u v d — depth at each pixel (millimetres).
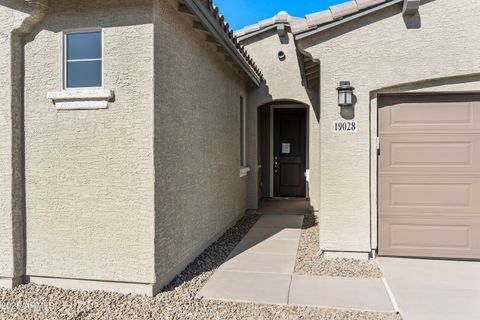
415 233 6168
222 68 7957
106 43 4715
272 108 13195
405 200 6168
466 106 6023
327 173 6168
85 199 4805
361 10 5820
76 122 4805
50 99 4828
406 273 5523
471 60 5711
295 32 6066
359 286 5070
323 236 6230
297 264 6055
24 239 4973
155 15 4648
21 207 4941
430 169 6109
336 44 6062
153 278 4676
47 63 4859
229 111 8625
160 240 4836
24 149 4926
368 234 6094
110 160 4738
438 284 5109
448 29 5762
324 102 6137
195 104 6238
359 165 6086
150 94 4617
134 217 4695
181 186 5609
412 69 5871
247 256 6531
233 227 8922
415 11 5703
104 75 4734
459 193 6062
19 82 4898
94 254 4805
